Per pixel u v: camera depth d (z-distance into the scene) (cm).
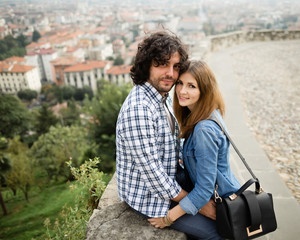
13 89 8006
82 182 256
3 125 3666
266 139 396
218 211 139
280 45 1245
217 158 142
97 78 8362
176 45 134
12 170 1706
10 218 1361
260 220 134
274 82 711
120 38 12725
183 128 148
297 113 495
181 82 148
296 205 242
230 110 508
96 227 160
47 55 9675
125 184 151
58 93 7612
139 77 142
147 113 134
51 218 1082
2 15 10012
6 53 9100
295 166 316
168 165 147
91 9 19012
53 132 2175
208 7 16525
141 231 154
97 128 948
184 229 151
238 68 871
